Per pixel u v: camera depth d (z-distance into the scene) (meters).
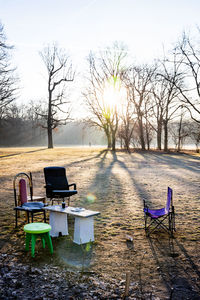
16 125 89.25
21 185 6.77
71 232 6.34
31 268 4.46
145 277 4.18
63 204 6.05
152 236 5.99
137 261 4.75
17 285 3.92
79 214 5.52
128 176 15.97
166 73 42.06
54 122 54.16
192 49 35.50
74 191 7.90
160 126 49.53
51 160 27.36
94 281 4.05
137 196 10.34
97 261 4.74
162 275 4.24
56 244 5.57
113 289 3.84
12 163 24.14
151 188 12.09
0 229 6.44
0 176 15.98
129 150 46.00
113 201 9.45
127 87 43.97
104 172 17.86
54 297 3.63
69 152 41.12
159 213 6.18
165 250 5.21
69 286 3.91
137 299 3.60
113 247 5.38
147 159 28.83
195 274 4.27
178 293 3.73
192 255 4.97
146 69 44.41
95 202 9.32
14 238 5.88
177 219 7.24
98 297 3.64
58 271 4.37
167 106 44.06
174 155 35.41
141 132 47.25
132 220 7.20
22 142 96.31
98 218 7.38
